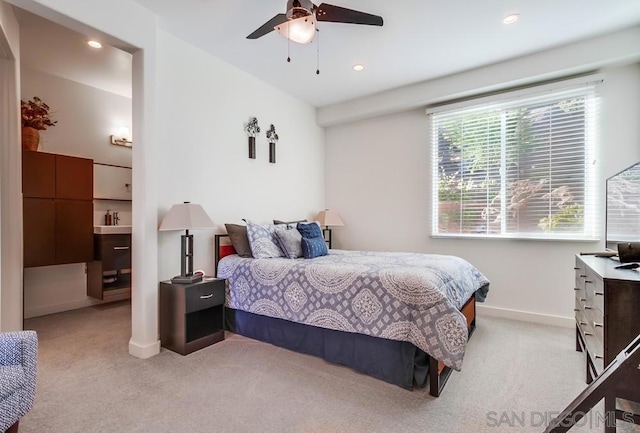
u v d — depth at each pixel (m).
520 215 3.36
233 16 2.52
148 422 1.62
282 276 2.59
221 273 3.04
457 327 1.80
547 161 3.21
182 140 2.89
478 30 2.65
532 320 3.27
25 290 3.42
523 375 2.12
